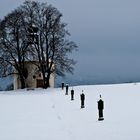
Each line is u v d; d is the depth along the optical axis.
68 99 29.78
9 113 21.58
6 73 57.12
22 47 57.09
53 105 24.75
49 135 12.67
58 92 41.94
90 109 21.03
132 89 38.53
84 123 15.16
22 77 58.09
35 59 57.81
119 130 12.77
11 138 12.59
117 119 15.73
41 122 16.48
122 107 20.66
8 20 56.00
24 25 56.44
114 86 47.59
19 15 56.31
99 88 44.59
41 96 37.16
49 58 57.09
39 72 59.69
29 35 56.44
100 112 15.91
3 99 35.31
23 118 18.56
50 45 56.16
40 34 56.38
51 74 60.69
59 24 56.69
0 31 55.56
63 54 56.38
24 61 58.88
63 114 19.03
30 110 22.72
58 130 13.70
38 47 56.31
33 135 12.91
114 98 27.62
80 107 22.48
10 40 56.50
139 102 23.20
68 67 56.53
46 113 20.30
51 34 56.34
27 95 40.66
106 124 14.44
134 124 13.92
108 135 11.91
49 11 56.53
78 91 40.75
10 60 57.03
